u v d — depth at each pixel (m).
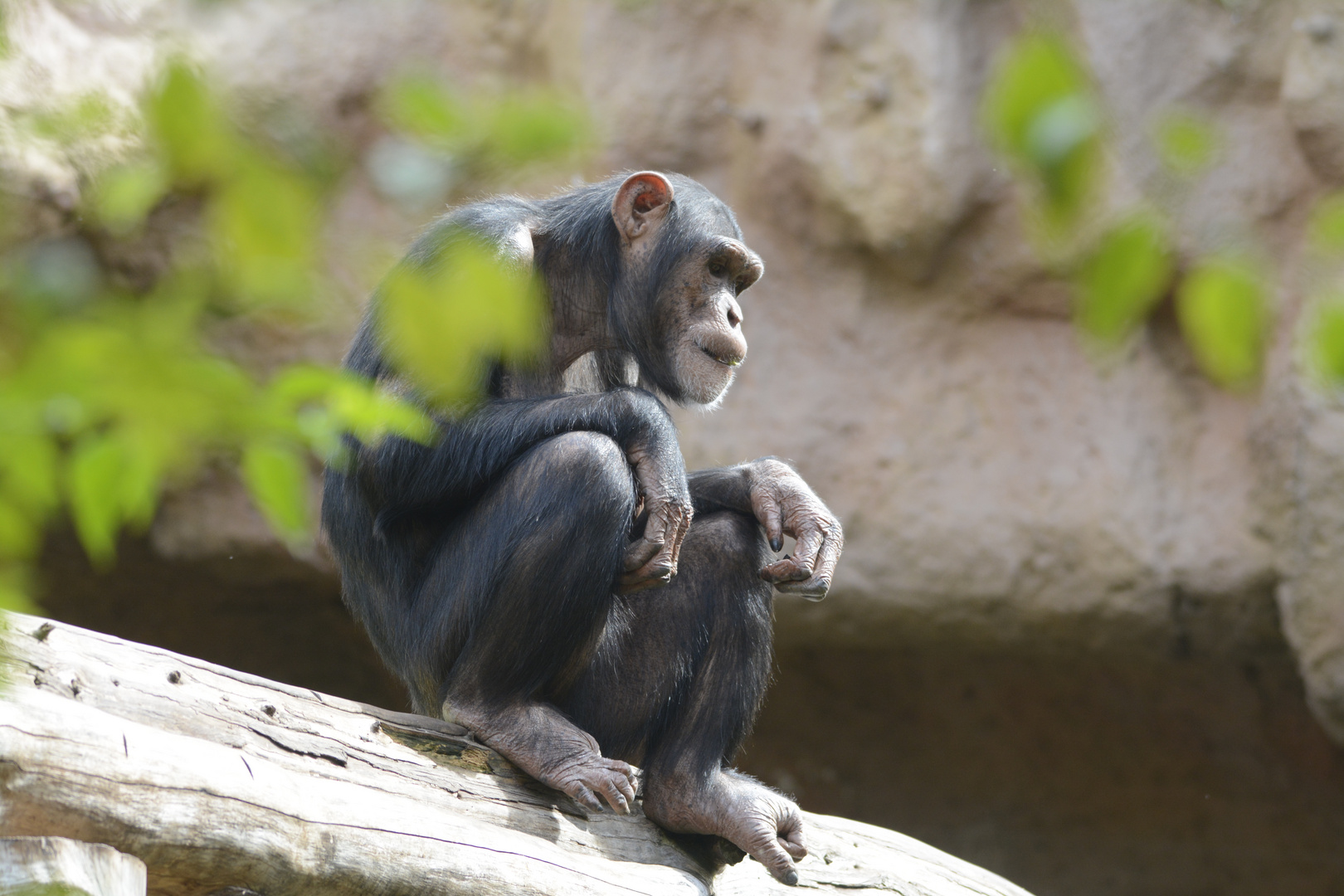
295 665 33.09
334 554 13.73
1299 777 29.91
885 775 32.44
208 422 2.81
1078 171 2.60
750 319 29.58
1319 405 25.09
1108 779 31.28
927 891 13.59
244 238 2.63
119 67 23.88
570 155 2.84
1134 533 27.61
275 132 2.73
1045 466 28.41
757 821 12.16
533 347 13.31
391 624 13.15
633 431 12.45
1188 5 27.19
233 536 29.42
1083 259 2.88
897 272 29.20
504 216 13.66
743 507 13.88
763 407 29.11
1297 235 26.36
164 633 31.98
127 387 2.67
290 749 9.98
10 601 3.17
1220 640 28.19
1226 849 30.84
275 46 28.47
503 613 11.81
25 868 7.12
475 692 11.84
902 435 28.94
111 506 2.91
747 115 29.47
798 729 32.44
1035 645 29.03
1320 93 25.80
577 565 11.76
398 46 29.61
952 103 28.06
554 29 30.52
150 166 2.70
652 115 29.61
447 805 10.78
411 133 2.74
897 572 28.61
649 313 14.34
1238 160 26.61
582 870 10.65
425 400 12.12
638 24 29.78
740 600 13.07
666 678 12.91
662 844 12.40
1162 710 30.17
